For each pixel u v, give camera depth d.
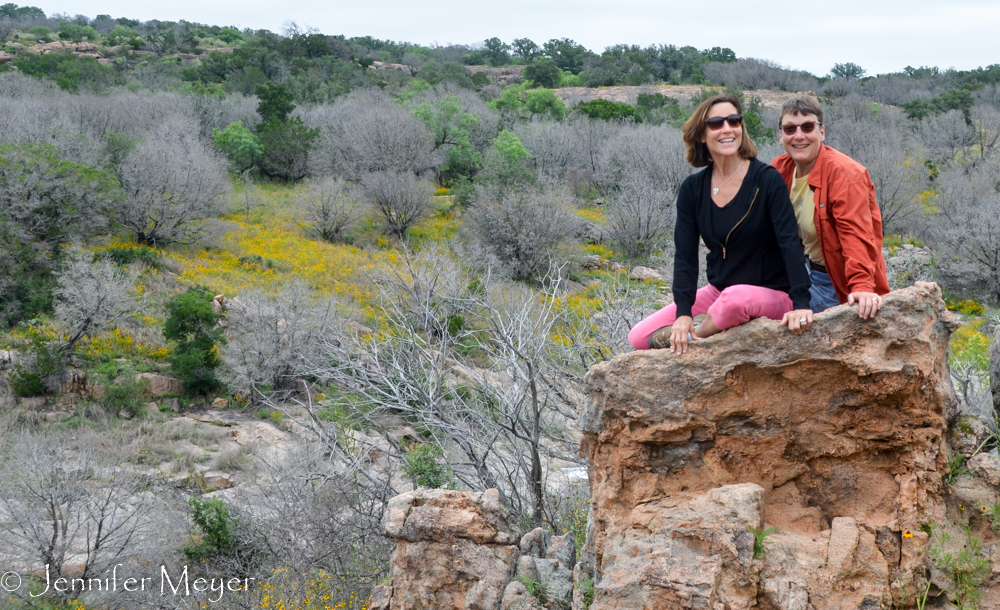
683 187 3.53
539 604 4.45
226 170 34.03
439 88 60.50
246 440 16.25
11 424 15.48
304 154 38.59
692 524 3.20
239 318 19.73
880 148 35.06
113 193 24.14
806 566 3.07
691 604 3.04
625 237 30.02
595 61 107.81
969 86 75.88
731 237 3.34
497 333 9.21
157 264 23.86
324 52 89.44
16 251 20.92
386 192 30.66
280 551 10.12
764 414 3.30
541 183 34.06
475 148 43.56
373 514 9.12
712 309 3.35
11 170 22.11
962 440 3.39
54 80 52.03
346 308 21.42
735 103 3.34
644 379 3.42
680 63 108.44
